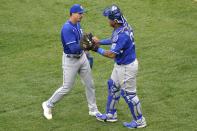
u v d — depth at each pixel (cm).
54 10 3694
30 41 3067
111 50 1695
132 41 1733
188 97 2136
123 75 1756
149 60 2700
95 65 2645
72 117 1955
